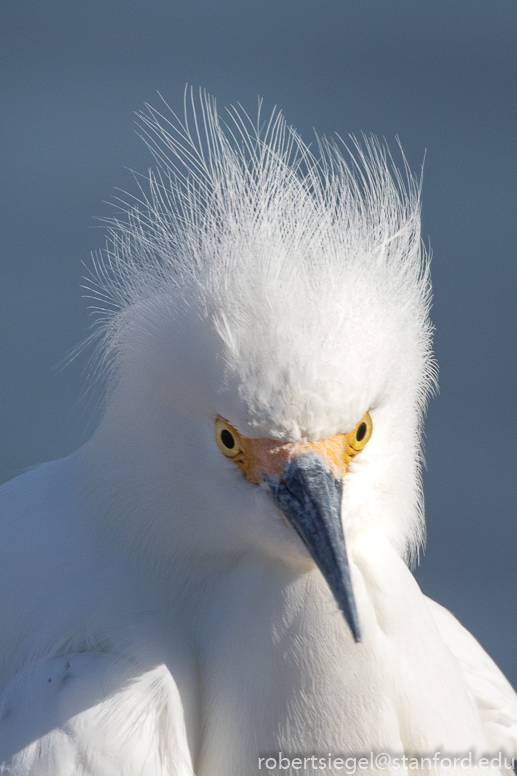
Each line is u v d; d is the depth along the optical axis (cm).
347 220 304
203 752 304
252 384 300
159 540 303
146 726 302
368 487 302
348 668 302
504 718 309
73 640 303
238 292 301
